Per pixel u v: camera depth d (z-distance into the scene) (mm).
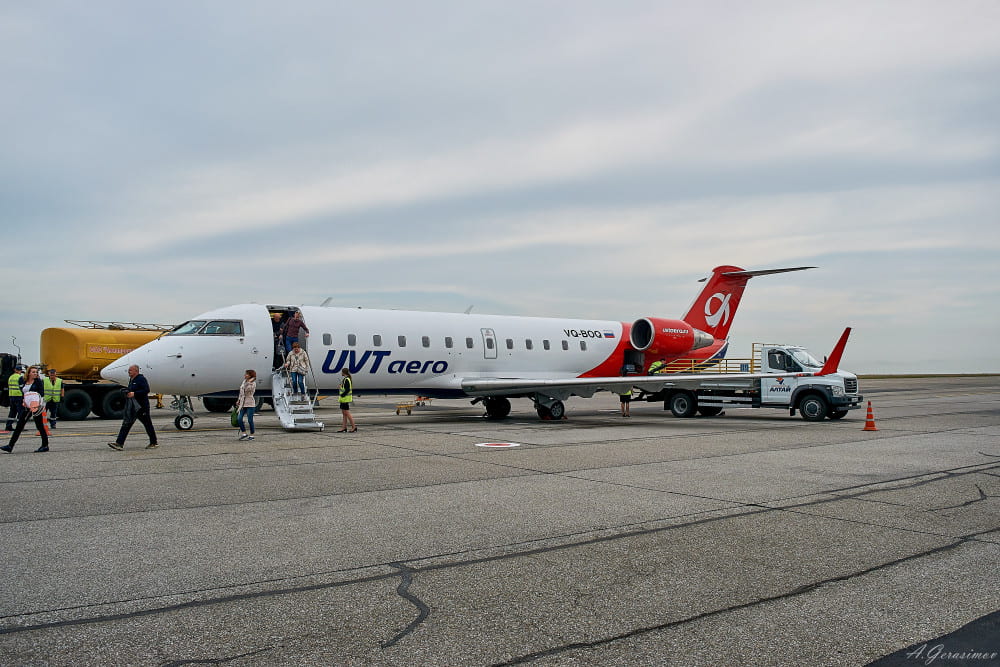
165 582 6086
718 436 18109
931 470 12281
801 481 11094
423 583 6082
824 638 4938
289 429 19453
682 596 5766
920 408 31484
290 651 4699
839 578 6234
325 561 6715
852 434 18734
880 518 8539
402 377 23078
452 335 24234
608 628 5102
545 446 15672
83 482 10852
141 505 9180
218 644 4809
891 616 5352
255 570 6426
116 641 4852
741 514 8719
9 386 20422
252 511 8844
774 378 23906
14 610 5422
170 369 19422
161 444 15984
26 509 8922
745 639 4914
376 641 4867
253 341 20625
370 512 8797
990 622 5242
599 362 28312
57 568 6465
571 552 7039
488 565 6605
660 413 29422
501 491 10188
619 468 12391
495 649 4742
